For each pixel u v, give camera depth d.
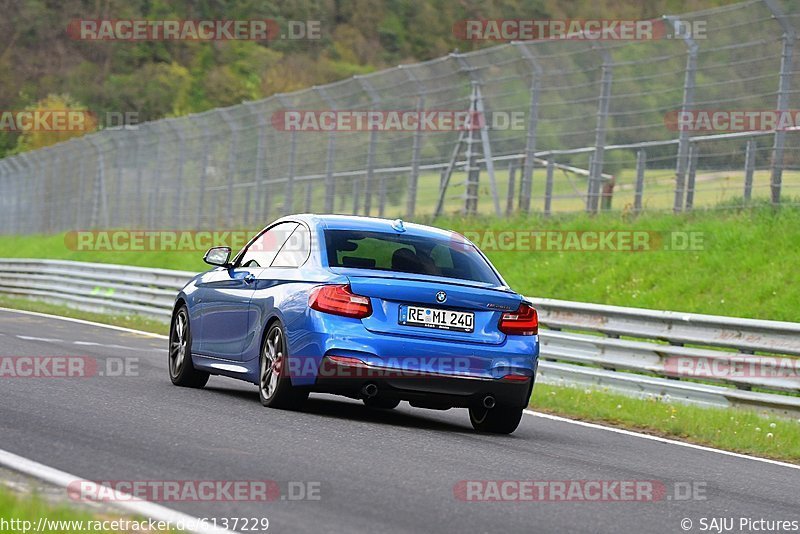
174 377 32.38
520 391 26.75
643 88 60.06
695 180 57.78
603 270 57.78
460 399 26.34
